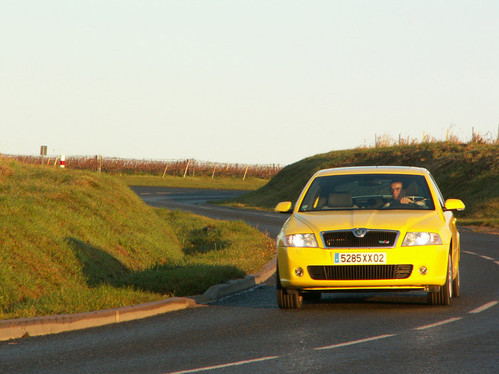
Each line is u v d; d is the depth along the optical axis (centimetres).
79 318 2961
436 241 3173
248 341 2578
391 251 3123
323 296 3788
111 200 6200
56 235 4350
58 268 3922
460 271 4700
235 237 6975
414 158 16200
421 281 3127
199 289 3819
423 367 2086
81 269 4069
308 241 3206
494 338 2491
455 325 2759
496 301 3378
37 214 4534
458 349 2320
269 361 2228
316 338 2589
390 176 3656
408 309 3200
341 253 3147
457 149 15862
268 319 3064
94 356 2381
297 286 3203
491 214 11006
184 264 4819
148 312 3256
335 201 3538
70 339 2712
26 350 2506
